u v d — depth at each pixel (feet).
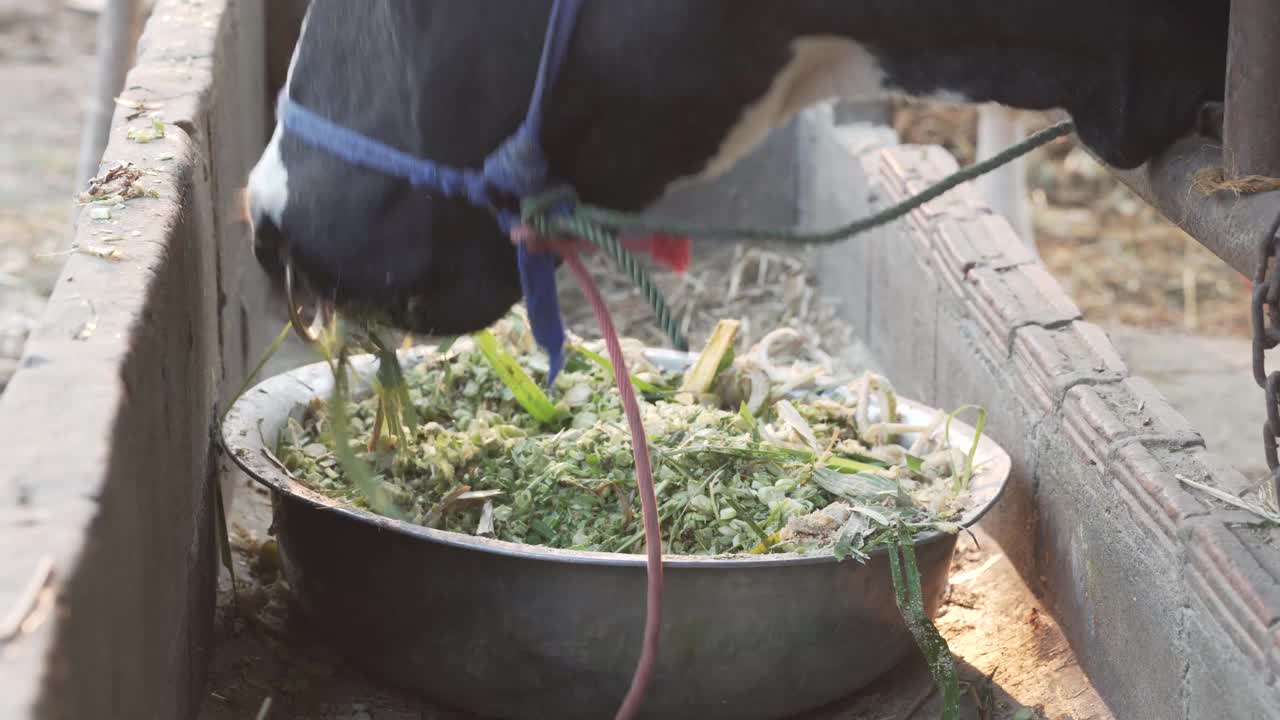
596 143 6.94
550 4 6.58
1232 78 7.14
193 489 8.47
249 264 12.53
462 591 8.02
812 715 8.96
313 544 8.59
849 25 6.83
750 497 8.98
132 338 6.34
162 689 7.06
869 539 8.11
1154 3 7.11
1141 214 20.79
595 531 8.77
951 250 11.73
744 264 16.29
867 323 14.39
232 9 12.53
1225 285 18.39
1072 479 9.32
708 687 8.15
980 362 11.05
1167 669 7.91
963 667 9.41
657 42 6.64
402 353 10.53
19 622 4.47
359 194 7.18
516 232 6.91
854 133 15.16
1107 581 8.77
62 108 24.11
